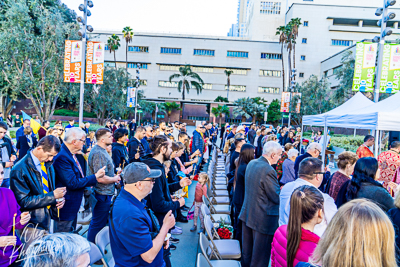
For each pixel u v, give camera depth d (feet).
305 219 5.55
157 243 6.13
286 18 197.67
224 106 152.46
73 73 33.14
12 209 7.42
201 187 15.57
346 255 3.63
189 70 169.99
